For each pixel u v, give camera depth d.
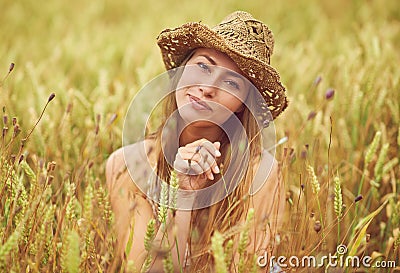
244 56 1.73
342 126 2.73
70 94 2.58
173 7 6.45
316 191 1.71
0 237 1.55
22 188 1.59
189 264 1.79
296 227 1.77
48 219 1.51
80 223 1.59
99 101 2.65
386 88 2.93
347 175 2.53
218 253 1.28
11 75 3.06
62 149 2.44
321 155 2.56
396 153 2.66
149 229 1.39
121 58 4.45
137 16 6.33
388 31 4.66
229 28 1.84
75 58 4.09
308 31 5.66
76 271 1.33
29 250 1.57
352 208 2.37
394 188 2.24
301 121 2.70
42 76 3.71
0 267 1.37
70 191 1.60
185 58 1.98
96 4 6.31
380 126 2.65
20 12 5.84
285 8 6.55
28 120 2.66
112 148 2.49
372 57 3.30
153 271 1.77
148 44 4.57
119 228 1.87
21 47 4.40
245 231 1.37
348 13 6.17
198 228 1.88
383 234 2.37
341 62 3.57
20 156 1.77
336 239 2.24
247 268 1.51
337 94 2.95
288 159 1.82
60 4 6.39
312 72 3.54
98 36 4.82
